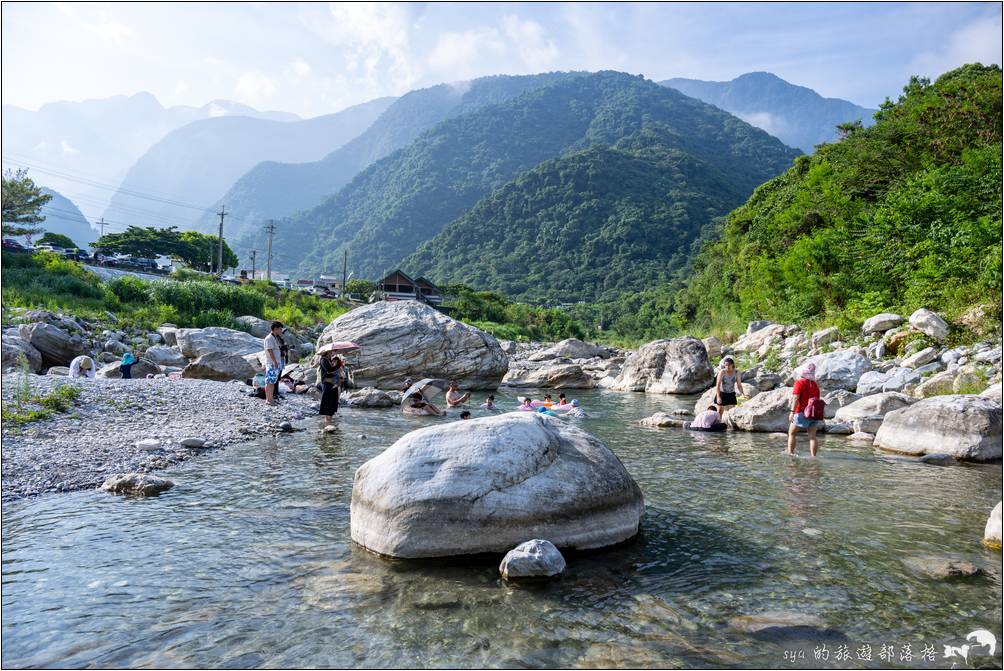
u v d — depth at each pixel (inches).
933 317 727.7
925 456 391.5
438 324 909.2
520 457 228.8
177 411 486.9
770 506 287.4
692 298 2694.4
